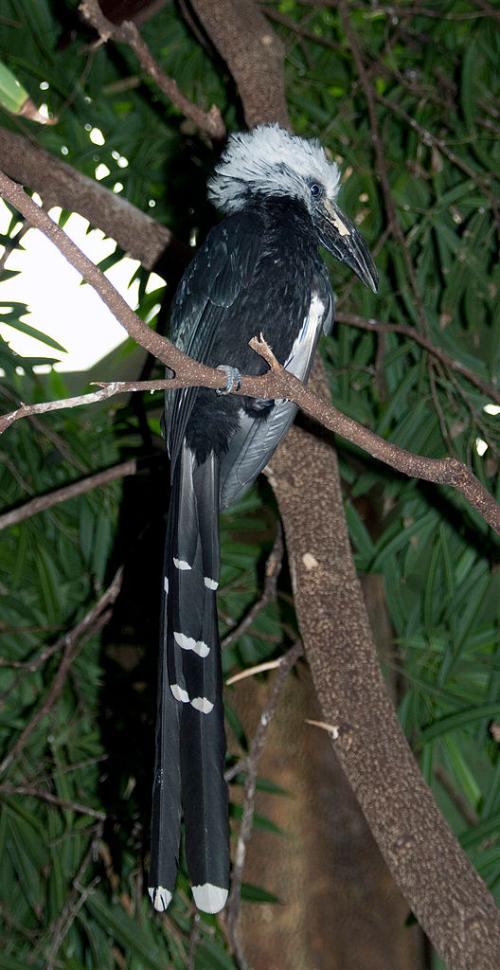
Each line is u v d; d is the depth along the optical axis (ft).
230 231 12.64
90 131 17.24
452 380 14.92
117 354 18.42
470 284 16.17
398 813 11.55
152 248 14.87
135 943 14.46
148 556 16.94
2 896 15.65
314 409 9.05
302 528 13.02
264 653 16.52
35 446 16.81
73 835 15.35
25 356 16.15
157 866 9.91
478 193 16.48
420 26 17.87
